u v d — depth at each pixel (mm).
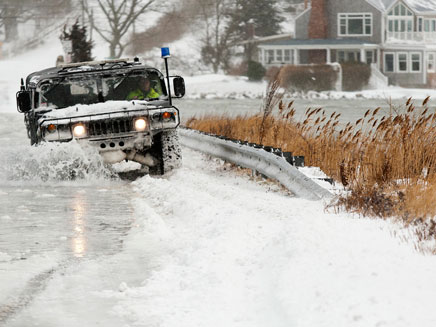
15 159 38969
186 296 18531
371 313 15289
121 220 28484
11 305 18344
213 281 19312
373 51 196000
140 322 16953
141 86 41250
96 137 38750
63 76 40719
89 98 40812
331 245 19891
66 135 38562
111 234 25969
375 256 18750
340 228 21781
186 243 23531
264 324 16250
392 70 198750
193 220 27266
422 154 33375
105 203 32406
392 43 196500
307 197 30234
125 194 34906
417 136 34094
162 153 40469
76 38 118562
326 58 196500
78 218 28953
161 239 24891
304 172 34156
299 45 195125
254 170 38094
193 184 36344
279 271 18828
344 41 195000
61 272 21156
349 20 197875
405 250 19406
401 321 14773
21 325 16938
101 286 19797
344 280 17312
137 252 23328
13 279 20500
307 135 45656
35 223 28062
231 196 31781
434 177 29938
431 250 19297
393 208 24656
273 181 36719
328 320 15406
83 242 24828
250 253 21469
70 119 38594
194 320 16781
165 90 41562
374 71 185750
